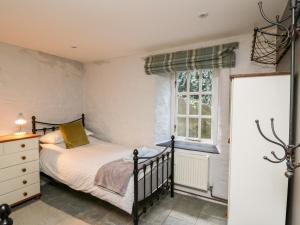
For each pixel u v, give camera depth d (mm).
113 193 2082
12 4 1652
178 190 2900
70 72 3678
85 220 2219
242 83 1592
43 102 3240
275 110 1508
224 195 2521
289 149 1157
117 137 3521
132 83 3289
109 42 2639
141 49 2959
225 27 2143
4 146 2312
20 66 2912
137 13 1817
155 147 3061
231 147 1648
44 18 1926
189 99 3172
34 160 2629
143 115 3184
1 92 2719
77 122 3387
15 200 2434
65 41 2617
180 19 1943
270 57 2176
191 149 2744
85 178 2312
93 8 1723
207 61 2482
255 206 1601
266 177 1554
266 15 1839
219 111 2672
